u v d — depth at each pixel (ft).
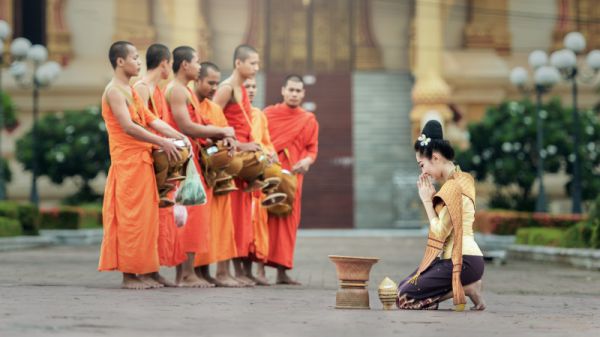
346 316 44.52
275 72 215.92
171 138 59.21
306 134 73.10
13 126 212.43
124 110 57.52
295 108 73.31
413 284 48.26
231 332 37.73
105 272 77.36
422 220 189.06
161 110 62.49
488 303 54.85
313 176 196.03
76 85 215.31
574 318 45.85
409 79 213.87
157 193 58.65
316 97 208.33
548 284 73.15
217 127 62.44
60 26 218.59
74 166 175.11
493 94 216.13
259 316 43.98
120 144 57.88
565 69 140.05
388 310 47.85
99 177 205.77
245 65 67.56
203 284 62.08
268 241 69.67
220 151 62.34
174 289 58.95
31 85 211.00
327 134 202.08
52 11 218.59
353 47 230.48
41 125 176.14
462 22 220.84
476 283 48.44
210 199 63.05
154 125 59.26
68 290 56.34
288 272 82.07
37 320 40.09
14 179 208.13
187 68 62.64
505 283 73.87
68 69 216.74
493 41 219.00
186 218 61.16
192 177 59.57
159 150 58.18
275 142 72.38
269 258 69.51
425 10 205.05
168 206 60.29
